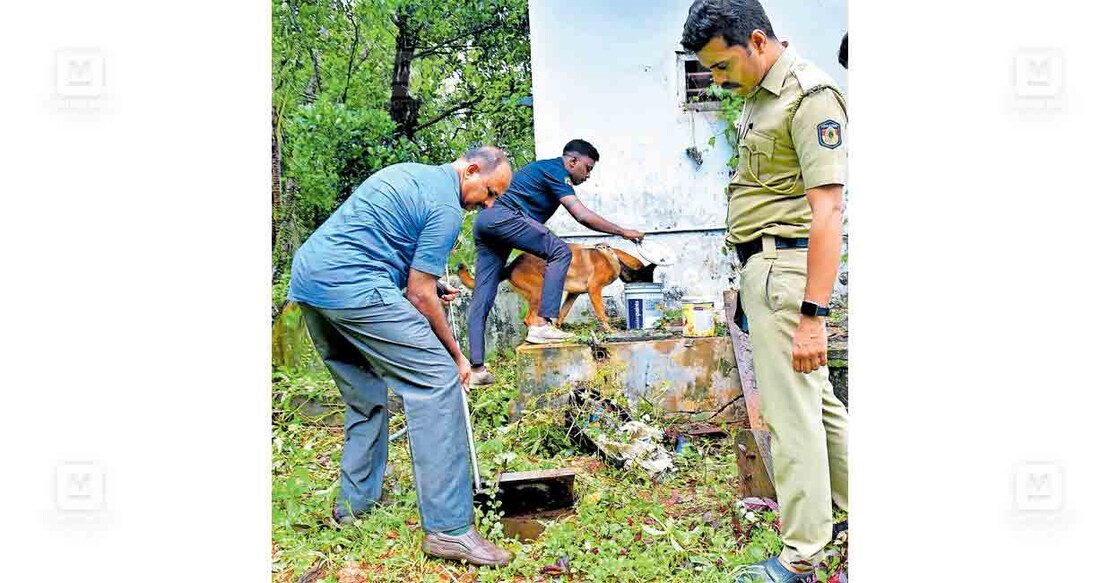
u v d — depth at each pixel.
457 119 5.39
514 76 5.36
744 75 2.54
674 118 5.05
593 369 4.14
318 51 5.24
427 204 2.87
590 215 4.76
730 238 2.70
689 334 4.23
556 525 2.94
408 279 2.94
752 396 3.79
